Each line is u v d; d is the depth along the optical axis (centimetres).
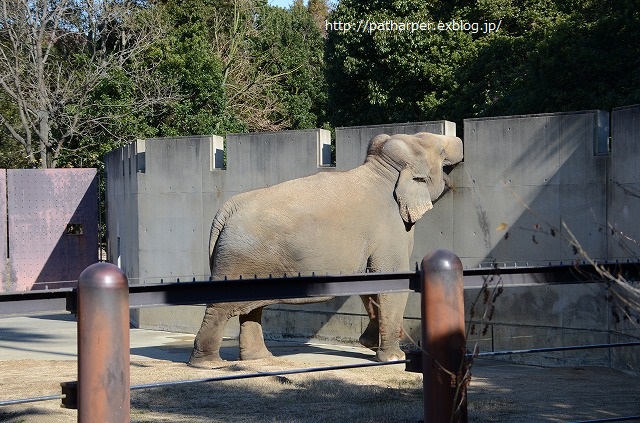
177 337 1630
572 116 1273
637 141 1174
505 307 1329
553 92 2028
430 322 500
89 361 429
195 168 1639
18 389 1033
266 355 1285
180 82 2995
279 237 1223
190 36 3353
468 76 2503
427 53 2725
